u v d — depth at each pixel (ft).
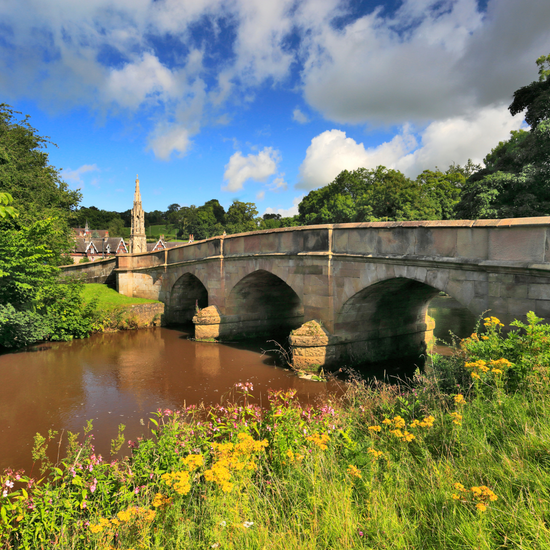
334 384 40.57
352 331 46.26
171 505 11.93
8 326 53.31
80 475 16.03
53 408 35.12
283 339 65.72
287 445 15.84
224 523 10.77
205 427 19.51
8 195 25.26
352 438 17.28
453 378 20.52
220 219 420.36
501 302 28.58
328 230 44.16
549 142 60.34
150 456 17.15
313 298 46.60
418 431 15.39
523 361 16.84
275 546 9.70
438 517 10.02
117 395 38.52
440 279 33.12
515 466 11.03
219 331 63.87
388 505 10.90
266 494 12.46
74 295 68.54
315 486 12.09
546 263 25.71
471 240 30.60
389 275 37.76
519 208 58.95
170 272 78.38
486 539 8.70
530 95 70.69
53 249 69.87
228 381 42.60
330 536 9.95
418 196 121.49
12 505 13.30
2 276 49.08
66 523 13.14
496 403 15.11
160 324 78.54
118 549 11.17
